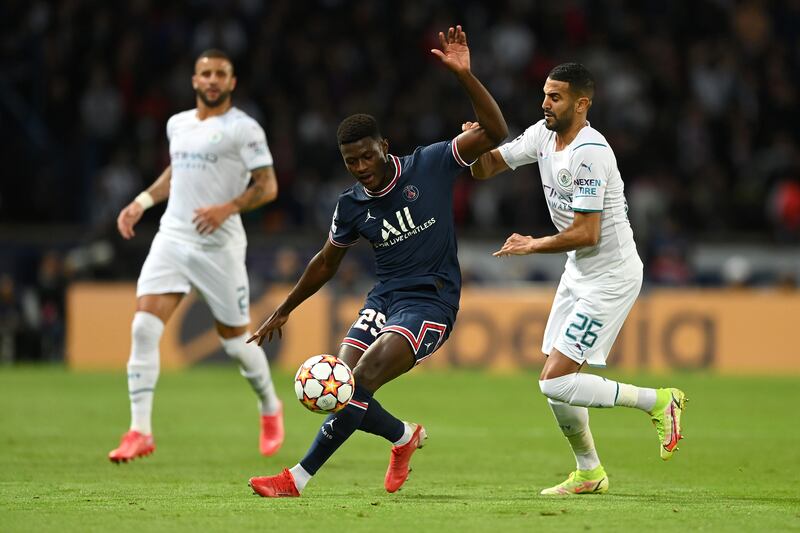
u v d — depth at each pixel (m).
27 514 20.52
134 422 29.41
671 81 83.94
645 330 61.12
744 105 83.81
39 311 64.75
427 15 83.62
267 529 18.94
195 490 24.53
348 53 81.00
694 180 78.56
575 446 24.58
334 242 23.92
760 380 56.03
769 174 78.50
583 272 24.22
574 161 23.44
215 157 31.02
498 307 61.25
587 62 82.38
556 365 23.84
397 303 23.73
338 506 21.66
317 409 22.33
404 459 24.36
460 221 73.56
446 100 78.62
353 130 22.66
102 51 77.88
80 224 72.81
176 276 30.89
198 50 78.50
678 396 23.94
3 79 77.00
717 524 19.73
